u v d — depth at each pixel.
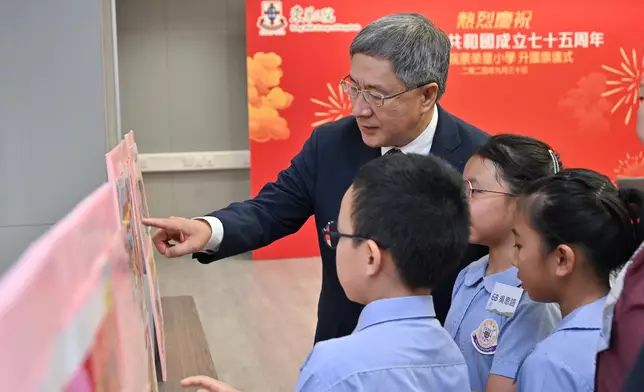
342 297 1.73
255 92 5.60
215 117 6.09
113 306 0.97
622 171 6.07
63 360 0.67
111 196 1.13
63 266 0.70
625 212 1.21
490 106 5.87
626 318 0.95
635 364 0.83
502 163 1.43
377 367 1.00
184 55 5.96
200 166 6.08
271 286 5.05
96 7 1.66
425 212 1.04
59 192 1.69
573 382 1.14
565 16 5.85
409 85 1.52
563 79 5.92
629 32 5.93
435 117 1.71
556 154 1.51
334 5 5.60
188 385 1.15
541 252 1.25
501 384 1.35
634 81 5.98
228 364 3.64
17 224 1.68
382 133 1.59
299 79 5.64
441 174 1.09
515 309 1.39
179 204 6.16
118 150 1.40
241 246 1.73
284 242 5.86
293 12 5.56
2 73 1.64
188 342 2.09
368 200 1.06
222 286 5.07
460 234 1.09
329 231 1.17
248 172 6.24
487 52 5.81
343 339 1.05
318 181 1.78
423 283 1.08
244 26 6.02
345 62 5.67
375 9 5.66
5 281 0.57
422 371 1.03
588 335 1.17
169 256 1.60
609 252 1.20
